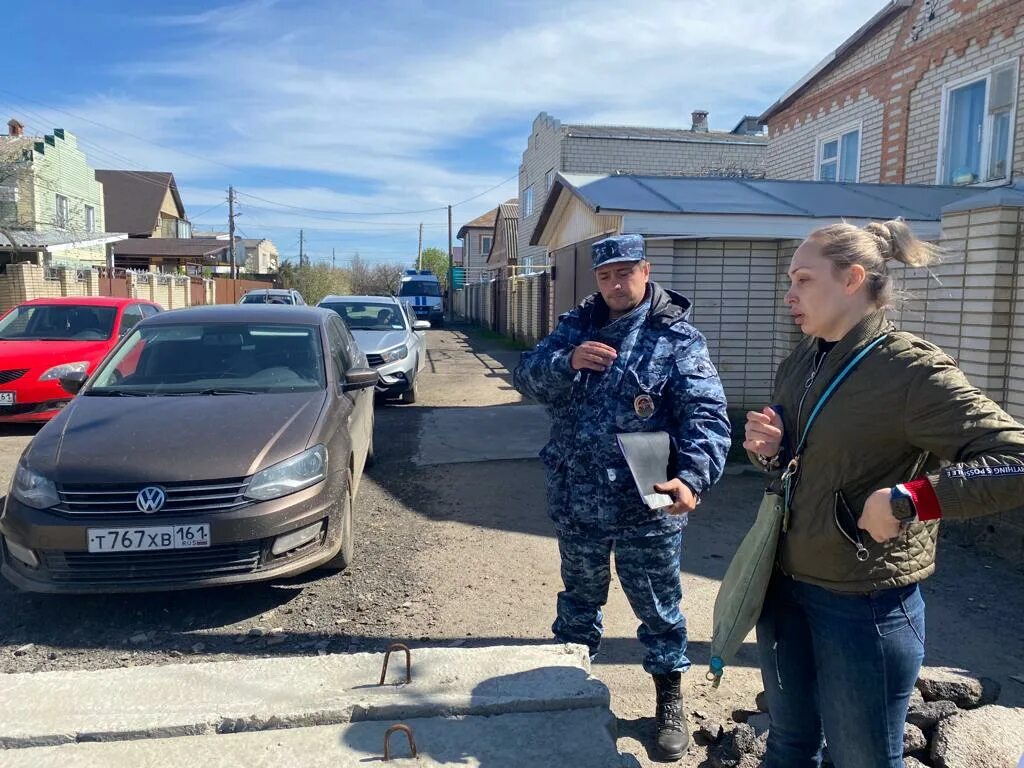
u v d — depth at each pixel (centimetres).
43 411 812
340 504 427
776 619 211
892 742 188
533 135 2781
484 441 800
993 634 376
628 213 780
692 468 254
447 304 4956
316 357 525
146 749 225
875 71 1213
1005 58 955
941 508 162
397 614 396
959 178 1030
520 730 236
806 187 948
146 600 411
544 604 409
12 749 225
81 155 2995
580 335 280
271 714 237
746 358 849
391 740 230
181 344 530
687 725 294
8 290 1738
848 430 181
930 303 569
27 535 370
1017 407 507
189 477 376
